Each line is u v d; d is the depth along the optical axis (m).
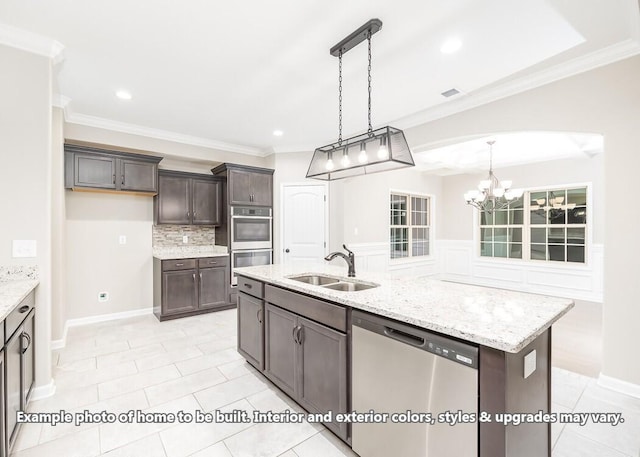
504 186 4.83
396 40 2.22
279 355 2.34
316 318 1.98
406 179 6.50
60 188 3.19
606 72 2.38
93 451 1.74
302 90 3.03
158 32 2.14
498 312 1.47
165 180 4.32
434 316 1.40
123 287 4.24
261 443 1.82
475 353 1.19
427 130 3.59
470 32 2.13
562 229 5.73
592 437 1.88
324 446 1.81
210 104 3.37
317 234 5.01
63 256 3.38
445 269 7.32
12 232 2.16
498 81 2.86
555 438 1.87
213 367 2.78
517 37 2.17
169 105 3.39
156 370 2.71
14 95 2.17
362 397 1.66
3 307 1.53
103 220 4.10
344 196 5.28
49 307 2.29
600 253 5.23
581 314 4.41
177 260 4.14
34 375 2.22
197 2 1.85
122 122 3.90
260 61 2.52
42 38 2.19
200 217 4.60
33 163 2.22
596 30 2.08
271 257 4.97
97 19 2.01
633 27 2.04
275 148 5.03
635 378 2.29
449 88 2.98
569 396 2.30
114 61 2.51
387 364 1.52
